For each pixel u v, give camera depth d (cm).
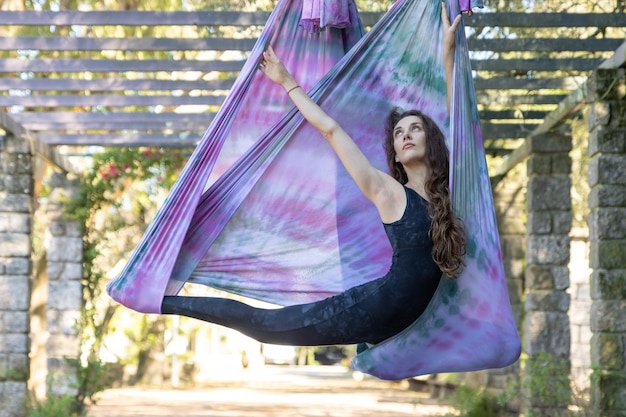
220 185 467
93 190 1429
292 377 3025
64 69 1026
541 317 1250
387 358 429
